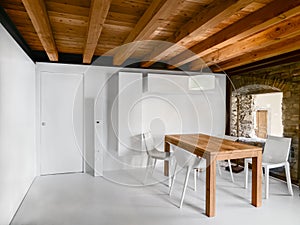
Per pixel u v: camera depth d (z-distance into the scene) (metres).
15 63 2.59
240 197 3.13
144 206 2.83
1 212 2.11
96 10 1.83
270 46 3.47
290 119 3.81
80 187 3.48
